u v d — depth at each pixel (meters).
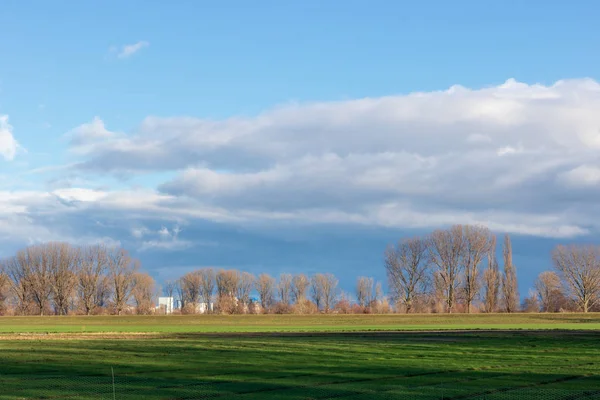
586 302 146.38
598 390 38.75
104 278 153.75
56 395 37.81
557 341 72.56
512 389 39.12
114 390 39.44
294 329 96.44
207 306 179.38
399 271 153.62
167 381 42.94
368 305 163.75
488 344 69.12
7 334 87.19
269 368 49.31
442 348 64.88
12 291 151.75
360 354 59.25
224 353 60.59
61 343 72.44
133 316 123.06
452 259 149.12
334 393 38.06
